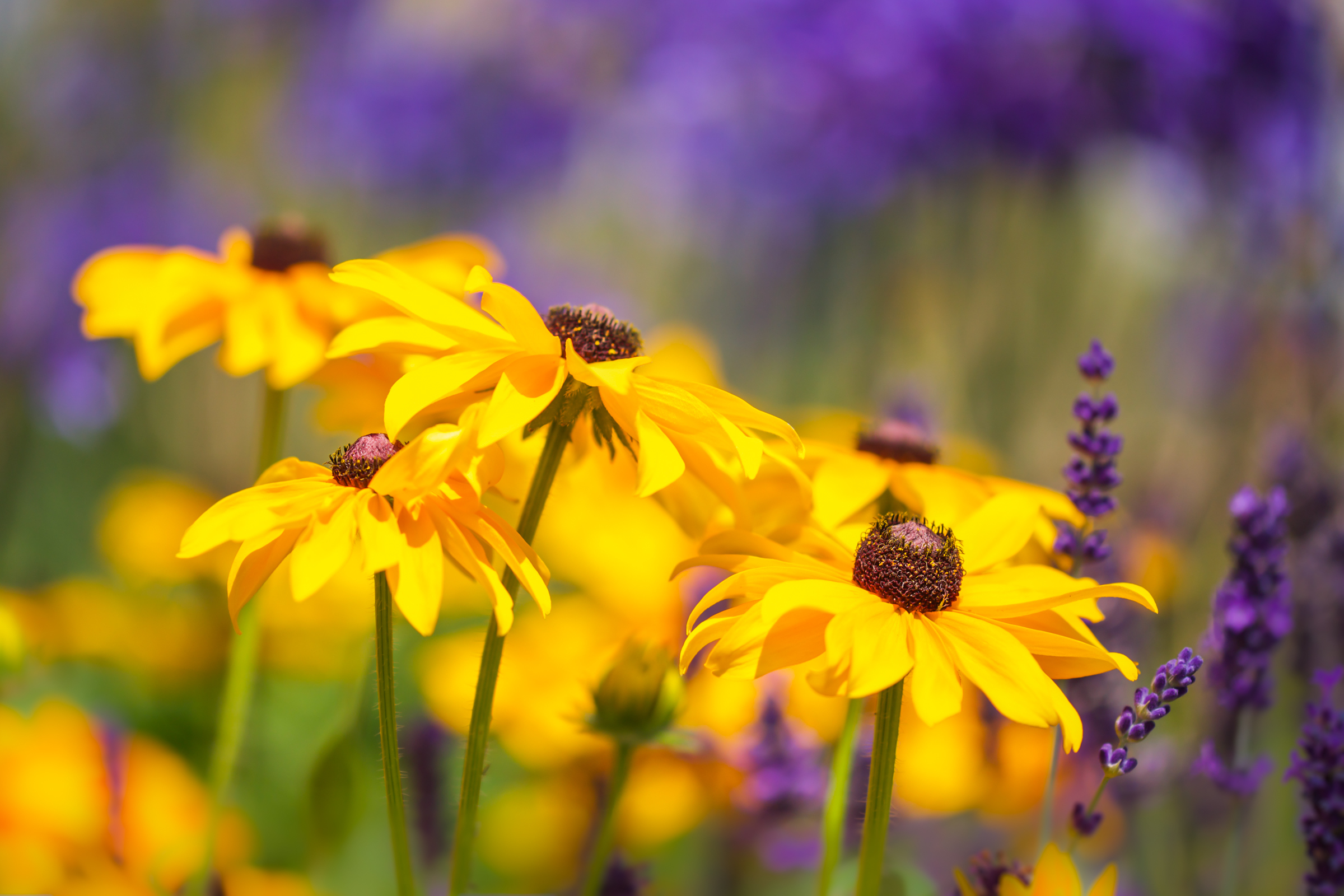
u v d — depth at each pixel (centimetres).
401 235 230
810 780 93
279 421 90
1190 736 92
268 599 97
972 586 81
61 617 98
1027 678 79
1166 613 99
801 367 190
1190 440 134
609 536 99
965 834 96
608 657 93
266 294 91
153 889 88
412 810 94
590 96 221
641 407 81
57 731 90
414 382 79
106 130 195
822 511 86
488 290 80
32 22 193
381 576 80
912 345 172
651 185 229
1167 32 129
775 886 97
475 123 222
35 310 162
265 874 90
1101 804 92
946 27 143
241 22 210
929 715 78
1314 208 119
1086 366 84
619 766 85
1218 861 92
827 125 155
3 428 158
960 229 158
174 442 182
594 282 234
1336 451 103
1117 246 161
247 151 218
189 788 91
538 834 95
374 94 218
